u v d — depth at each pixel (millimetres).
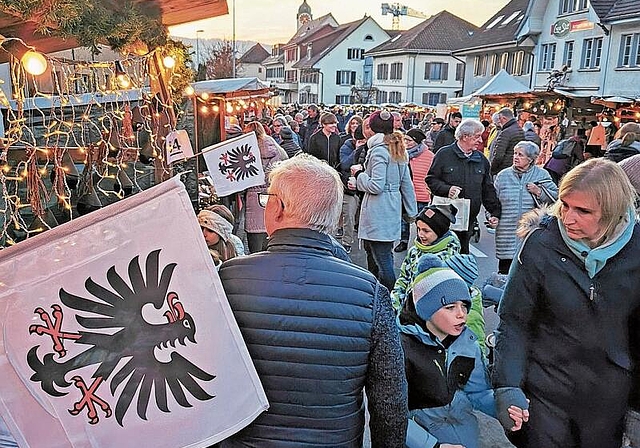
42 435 1482
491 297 3781
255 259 1697
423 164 7406
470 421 2432
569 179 2168
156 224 1492
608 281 2143
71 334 1470
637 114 12391
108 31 3111
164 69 4668
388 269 5484
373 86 53469
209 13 4664
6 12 2506
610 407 2223
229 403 1565
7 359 1445
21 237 3092
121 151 4312
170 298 1512
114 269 1478
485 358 2668
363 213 5441
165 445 1538
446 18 49656
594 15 24328
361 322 1636
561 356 2238
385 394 1696
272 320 1609
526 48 30297
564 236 2203
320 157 8844
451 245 3557
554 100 16172
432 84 47906
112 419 1508
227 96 11266
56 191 3309
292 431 1604
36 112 4359
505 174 5098
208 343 1541
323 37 63125
